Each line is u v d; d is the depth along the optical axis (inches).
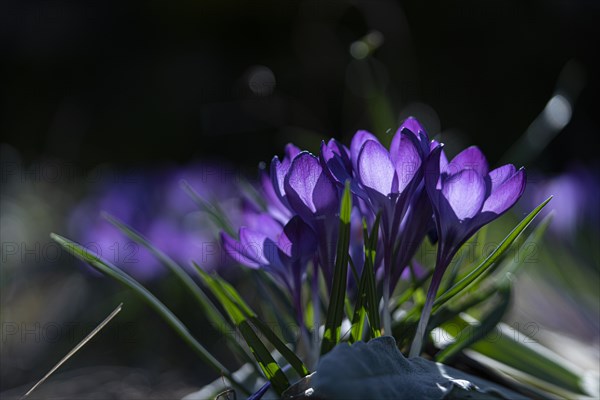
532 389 27.6
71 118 114.1
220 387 28.5
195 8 123.2
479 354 29.3
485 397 23.4
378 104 43.4
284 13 117.5
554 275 43.3
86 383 39.2
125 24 128.4
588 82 106.5
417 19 113.6
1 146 82.9
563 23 110.7
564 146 87.1
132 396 37.1
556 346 36.0
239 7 119.6
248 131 93.4
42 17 130.6
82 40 128.3
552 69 109.6
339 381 22.3
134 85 122.2
